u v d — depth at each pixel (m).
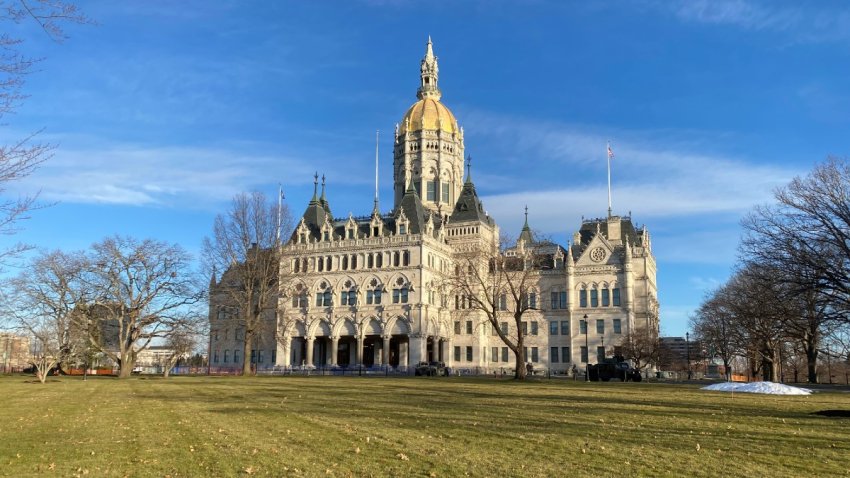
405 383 69.44
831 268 54.75
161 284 95.50
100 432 27.36
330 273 137.25
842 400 45.97
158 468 19.73
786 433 26.31
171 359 100.06
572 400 43.28
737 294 96.06
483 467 19.27
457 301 143.75
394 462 20.06
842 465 19.77
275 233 106.94
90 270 93.56
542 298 142.12
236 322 121.62
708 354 145.38
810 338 87.69
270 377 93.44
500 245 99.81
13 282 91.38
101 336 104.19
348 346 144.00
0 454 22.19
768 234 61.62
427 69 175.25
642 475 18.23
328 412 34.38
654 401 42.94
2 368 139.38
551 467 19.25
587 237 150.88
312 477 18.27
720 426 28.48
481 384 67.94
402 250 132.00
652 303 142.62
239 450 22.39
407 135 165.12
